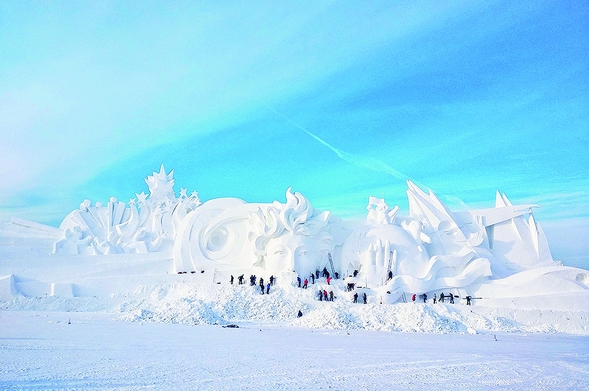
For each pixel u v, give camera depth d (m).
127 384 9.37
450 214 39.62
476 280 35.47
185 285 33.62
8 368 10.49
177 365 11.65
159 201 44.97
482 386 10.62
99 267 36.75
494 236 41.09
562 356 16.28
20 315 25.58
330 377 10.95
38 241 41.28
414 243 36.38
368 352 15.31
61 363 11.30
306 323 24.88
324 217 36.75
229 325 23.70
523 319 30.14
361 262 36.22
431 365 13.24
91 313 28.36
